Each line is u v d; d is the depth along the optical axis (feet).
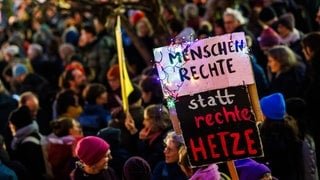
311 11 52.24
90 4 43.37
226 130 25.89
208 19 52.54
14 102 42.01
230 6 52.70
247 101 25.90
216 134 25.91
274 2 53.36
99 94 38.19
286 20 44.19
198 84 26.12
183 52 26.21
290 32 44.32
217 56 26.08
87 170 27.99
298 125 31.60
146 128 31.68
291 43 44.14
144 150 31.76
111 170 28.66
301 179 30.58
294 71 37.91
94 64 54.19
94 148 27.68
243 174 26.43
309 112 34.86
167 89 26.27
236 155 25.85
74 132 34.14
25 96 40.14
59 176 33.76
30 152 33.88
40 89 47.62
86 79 48.01
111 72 40.93
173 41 27.07
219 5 52.54
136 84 39.78
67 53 56.13
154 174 28.60
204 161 25.93
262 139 30.32
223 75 26.07
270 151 30.27
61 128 33.96
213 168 25.79
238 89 25.98
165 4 49.44
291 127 30.37
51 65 56.39
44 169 33.94
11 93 50.47
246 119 25.85
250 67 26.04
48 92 47.16
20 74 50.24
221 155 25.89
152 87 38.14
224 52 26.09
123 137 33.22
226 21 44.88
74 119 36.09
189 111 26.07
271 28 44.88
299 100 32.83
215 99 26.00
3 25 68.08
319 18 44.21
